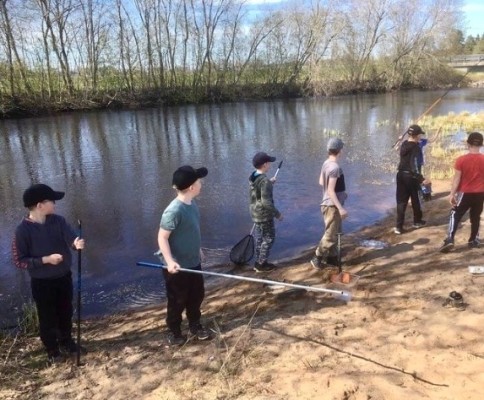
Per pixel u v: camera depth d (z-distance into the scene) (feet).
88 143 67.77
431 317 15.39
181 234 14.29
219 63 146.20
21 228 13.94
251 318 16.43
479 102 114.73
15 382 13.82
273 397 12.01
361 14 161.79
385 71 166.81
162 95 132.36
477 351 13.28
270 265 22.33
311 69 154.92
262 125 83.71
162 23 133.28
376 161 48.32
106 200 38.19
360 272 20.33
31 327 17.78
